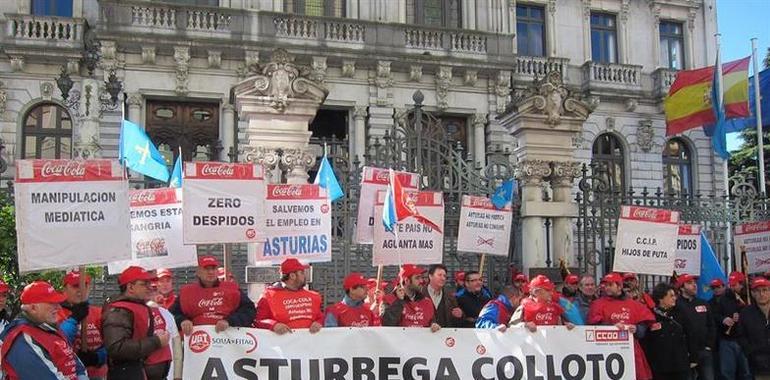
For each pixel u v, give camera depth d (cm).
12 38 2269
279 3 2544
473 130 2652
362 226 1009
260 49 2406
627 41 3055
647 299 1002
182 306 773
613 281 901
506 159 1633
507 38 2692
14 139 2289
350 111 2539
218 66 2408
